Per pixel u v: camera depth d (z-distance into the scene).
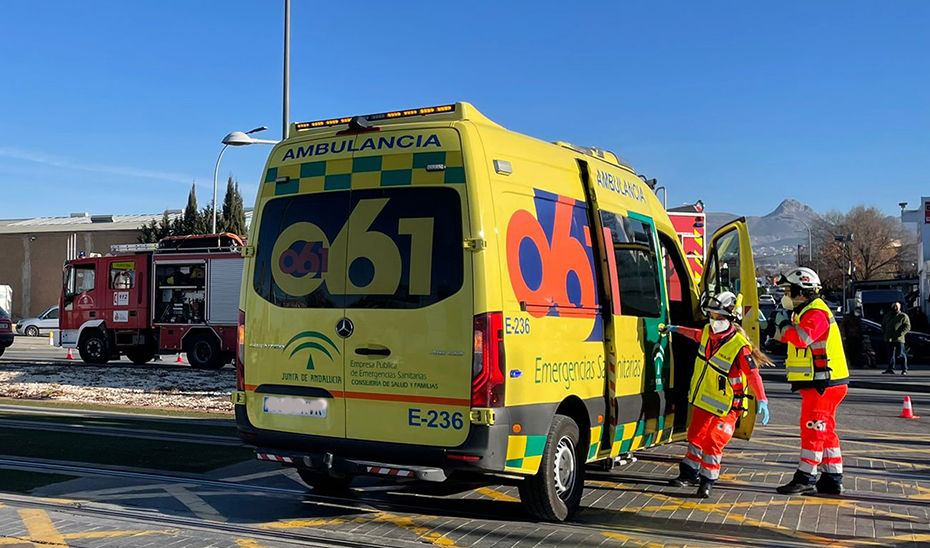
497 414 5.68
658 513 6.91
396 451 5.88
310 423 6.25
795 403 15.70
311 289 6.31
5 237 61.38
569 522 6.54
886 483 8.19
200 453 9.33
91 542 5.82
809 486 7.64
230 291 21.59
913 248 84.94
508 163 6.12
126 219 69.56
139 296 22.69
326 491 7.51
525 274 6.08
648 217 8.32
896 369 24.41
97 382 17.69
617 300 7.21
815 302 7.69
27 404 13.79
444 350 5.77
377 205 6.13
